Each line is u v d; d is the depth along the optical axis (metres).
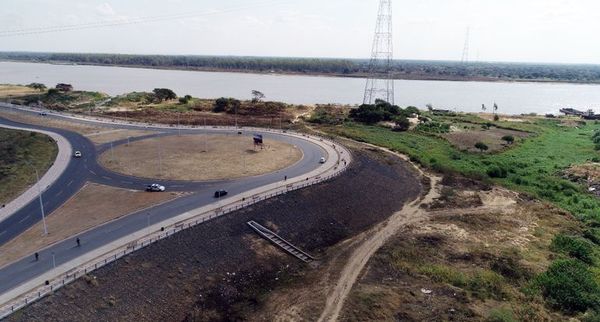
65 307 49.50
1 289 51.03
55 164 99.12
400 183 103.62
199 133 131.88
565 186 109.88
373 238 78.81
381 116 176.25
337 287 62.56
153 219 70.56
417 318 54.81
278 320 55.41
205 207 75.62
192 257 62.72
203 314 55.81
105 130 132.38
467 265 69.31
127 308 52.72
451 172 114.81
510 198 100.38
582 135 179.88
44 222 65.38
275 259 68.56
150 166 98.62
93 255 58.84
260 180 91.12
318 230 78.25
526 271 66.69
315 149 117.62
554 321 54.88
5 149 111.06
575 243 75.62
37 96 192.25
